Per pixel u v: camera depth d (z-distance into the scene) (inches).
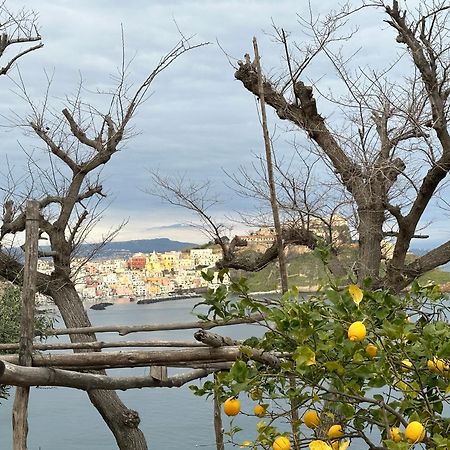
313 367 108.0
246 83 322.7
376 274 297.3
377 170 293.9
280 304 116.3
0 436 349.4
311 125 318.3
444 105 277.9
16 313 277.1
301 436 117.3
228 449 227.5
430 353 104.6
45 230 315.6
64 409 454.6
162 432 344.2
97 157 325.1
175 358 155.6
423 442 106.7
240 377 109.9
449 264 293.4
